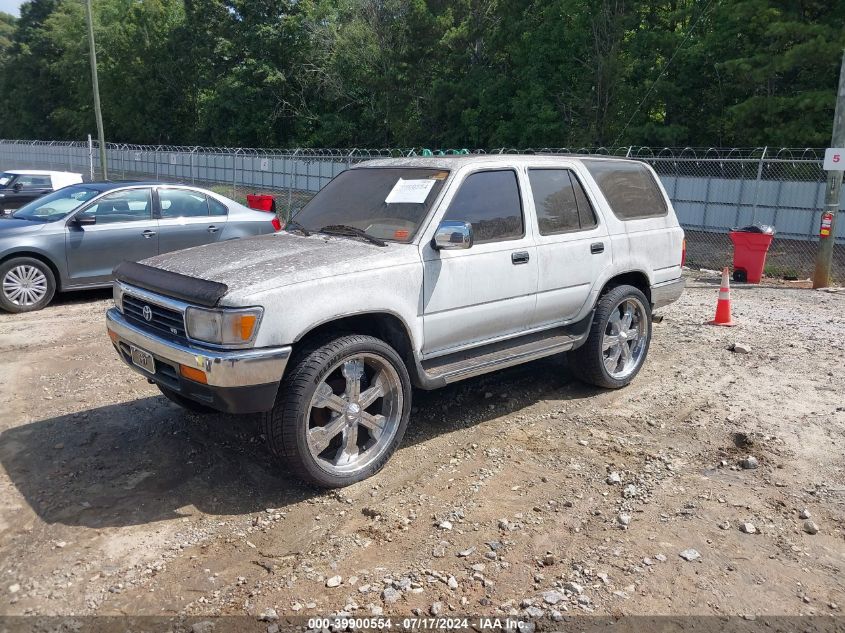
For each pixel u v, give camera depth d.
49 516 3.97
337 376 4.36
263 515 4.00
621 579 3.42
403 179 5.11
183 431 5.11
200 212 10.29
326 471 4.20
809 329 8.40
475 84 35.41
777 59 20.98
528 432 5.18
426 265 4.56
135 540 3.73
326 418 4.35
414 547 3.68
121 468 4.55
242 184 37.91
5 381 6.23
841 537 3.82
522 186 5.25
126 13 61.44
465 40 36.41
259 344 3.83
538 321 5.39
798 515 4.04
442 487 4.33
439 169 5.01
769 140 23.66
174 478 4.42
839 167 11.20
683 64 27.52
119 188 9.77
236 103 48.22
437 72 38.88
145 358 4.34
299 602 3.22
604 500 4.19
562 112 31.55
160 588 3.33
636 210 6.28
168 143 60.09
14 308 8.94
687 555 3.61
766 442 5.00
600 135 30.02
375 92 44.00
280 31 46.75
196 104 55.41
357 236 4.83
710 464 4.68
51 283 9.20
